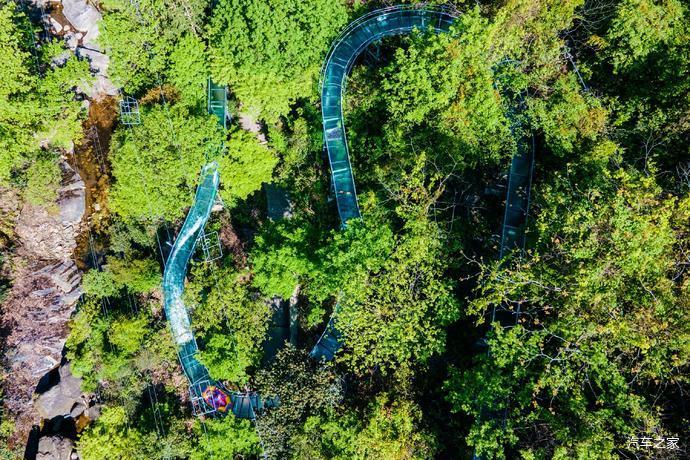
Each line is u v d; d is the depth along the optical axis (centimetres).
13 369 3625
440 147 3152
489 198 3509
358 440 2841
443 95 2900
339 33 3334
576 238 2572
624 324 2336
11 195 3588
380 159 3528
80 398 3738
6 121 3195
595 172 2762
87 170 3753
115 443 3331
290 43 3120
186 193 3478
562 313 2552
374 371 3209
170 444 3341
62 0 3616
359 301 3027
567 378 2505
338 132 3534
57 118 3431
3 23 2992
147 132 3262
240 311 3431
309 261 3284
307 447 3031
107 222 3738
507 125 2989
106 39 3319
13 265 3647
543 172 3262
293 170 3784
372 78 3541
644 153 2908
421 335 3073
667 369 2408
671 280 2447
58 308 3703
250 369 3600
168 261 3638
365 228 3014
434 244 3064
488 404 2677
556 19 2794
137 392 3541
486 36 2750
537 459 2455
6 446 3559
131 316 3538
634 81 2942
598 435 2336
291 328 3766
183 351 3631
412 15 3384
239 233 3909
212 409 3556
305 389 3092
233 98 3803
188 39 3306
